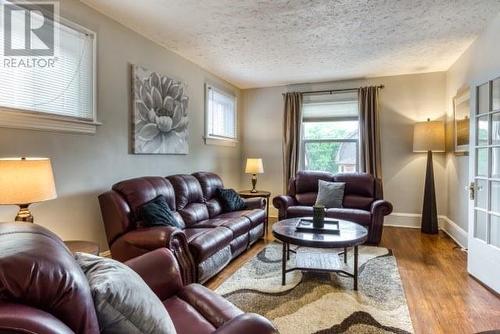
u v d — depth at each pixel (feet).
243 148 19.53
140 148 10.81
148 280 5.06
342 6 8.96
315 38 11.37
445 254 11.65
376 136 16.38
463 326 6.74
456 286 8.80
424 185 15.83
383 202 12.91
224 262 9.72
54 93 8.03
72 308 2.53
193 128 14.37
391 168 16.60
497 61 9.36
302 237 8.63
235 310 4.79
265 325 3.53
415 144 15.08
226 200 13.34
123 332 3.12
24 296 2.32
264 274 9.61
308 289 8.54
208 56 13.38
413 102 16.14
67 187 8.40
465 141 12.35
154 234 7.82
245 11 9.29
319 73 15.99
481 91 9.60
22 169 5.95
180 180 11.57
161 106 11.89
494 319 7.02
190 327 4.35
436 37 11.23
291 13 9.41
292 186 15.85
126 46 10.32
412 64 14.52
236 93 18.88
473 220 9.47
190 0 8.63
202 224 10.89
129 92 10.46
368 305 7.65
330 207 14.20
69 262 2.76
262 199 14.24
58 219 8.18
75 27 8.48
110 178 9.77
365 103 16.52
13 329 2.03
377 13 9.40
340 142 17.66
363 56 13.38
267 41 11.69
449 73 14.97
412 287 8.72
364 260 10.92
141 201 9.14
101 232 9.46
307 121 18.13
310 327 6.66
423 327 6.69
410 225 16.29
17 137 7.16
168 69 12.51
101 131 9.41
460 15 9.50
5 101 6.98
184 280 7.93
